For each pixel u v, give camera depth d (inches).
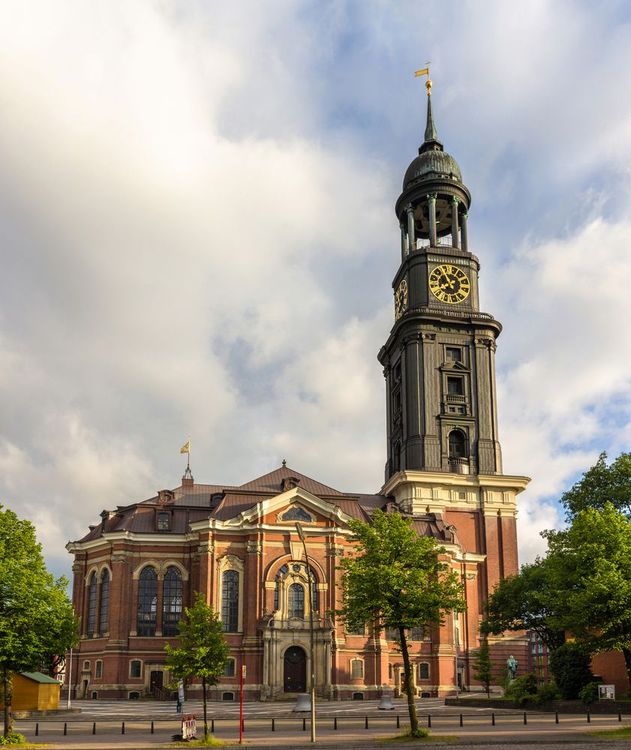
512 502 4402.1
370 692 3563.0
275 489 4001.0
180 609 3811.5
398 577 1955.0
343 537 3757.4
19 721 2404.0
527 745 1630.2
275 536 3718.0
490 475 4389.8
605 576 1951.3
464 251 4849.9
